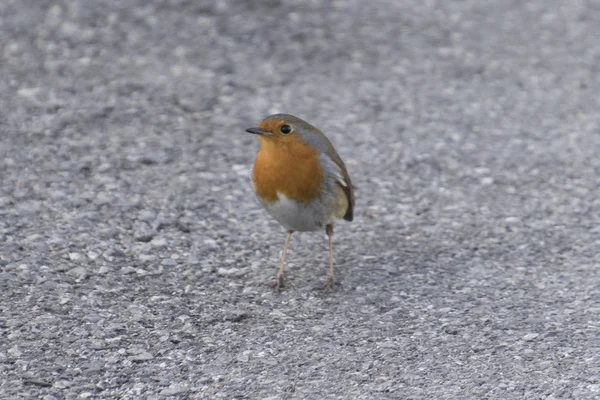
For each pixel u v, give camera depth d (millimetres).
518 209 12406
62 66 16109
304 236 11531
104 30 17688
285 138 9602
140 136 13961
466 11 20625
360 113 15570
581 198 12758
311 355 8688
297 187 9758
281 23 18906
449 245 11359
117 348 8641
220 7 19234
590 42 19250
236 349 8758
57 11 18203
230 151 13766
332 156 9953
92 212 11523
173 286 10000
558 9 21062
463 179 13359
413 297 9977
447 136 14852
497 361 8578
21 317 9047
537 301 9859
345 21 19375
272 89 16219
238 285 10164
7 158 12812
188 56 17125
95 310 9320
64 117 14273
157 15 18578
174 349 8695
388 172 13500
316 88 16406
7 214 11258
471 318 9469
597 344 8867
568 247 11273
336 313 9586
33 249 10469
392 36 18906
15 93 14945
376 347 8844
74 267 10180
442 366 8492
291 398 7930
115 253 10586
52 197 11828
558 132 15125
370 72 17234
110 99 15102
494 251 11188
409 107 15930
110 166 12898
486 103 16234
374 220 12078
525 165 13844
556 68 17922
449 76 17312
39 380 8039
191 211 11852
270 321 9359
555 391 8047
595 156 14172
